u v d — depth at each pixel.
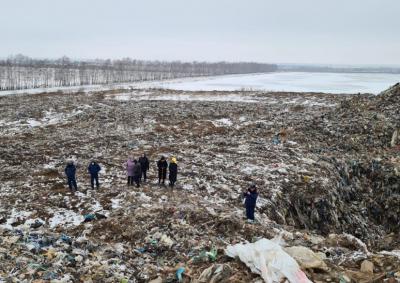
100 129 31.12
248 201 14.54
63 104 42.84
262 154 23.53
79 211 15.13
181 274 10.02
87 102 44.56
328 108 39.31
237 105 43.00
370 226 18.77
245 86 97.25
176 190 17.47
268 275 9.01
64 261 10.52
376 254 11.25
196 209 14.90
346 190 20.48
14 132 30.11
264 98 50.09
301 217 17.52
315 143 26.28
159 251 11.88
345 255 11.25
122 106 42.06
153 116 36.12
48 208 15.30
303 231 15.30
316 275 9.41
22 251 10.88
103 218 14.38
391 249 16.62
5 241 11.48
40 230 13.25
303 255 10.07
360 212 19.39
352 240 13.20
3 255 10.38
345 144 25.69
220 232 13.28
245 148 24.98
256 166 21.22
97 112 37.34
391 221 19.25
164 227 13.36
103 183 18.30
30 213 14.83
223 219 13.78
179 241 12.42
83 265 10.52
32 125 33.06
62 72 110.19
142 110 38.91
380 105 31.45
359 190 21.00
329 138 27.16
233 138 27.94
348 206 19.53
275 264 9.29
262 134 28.95
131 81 114.81
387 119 28.28
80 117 35.53
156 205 15.38
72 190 17.16
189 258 11.27
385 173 21.30
